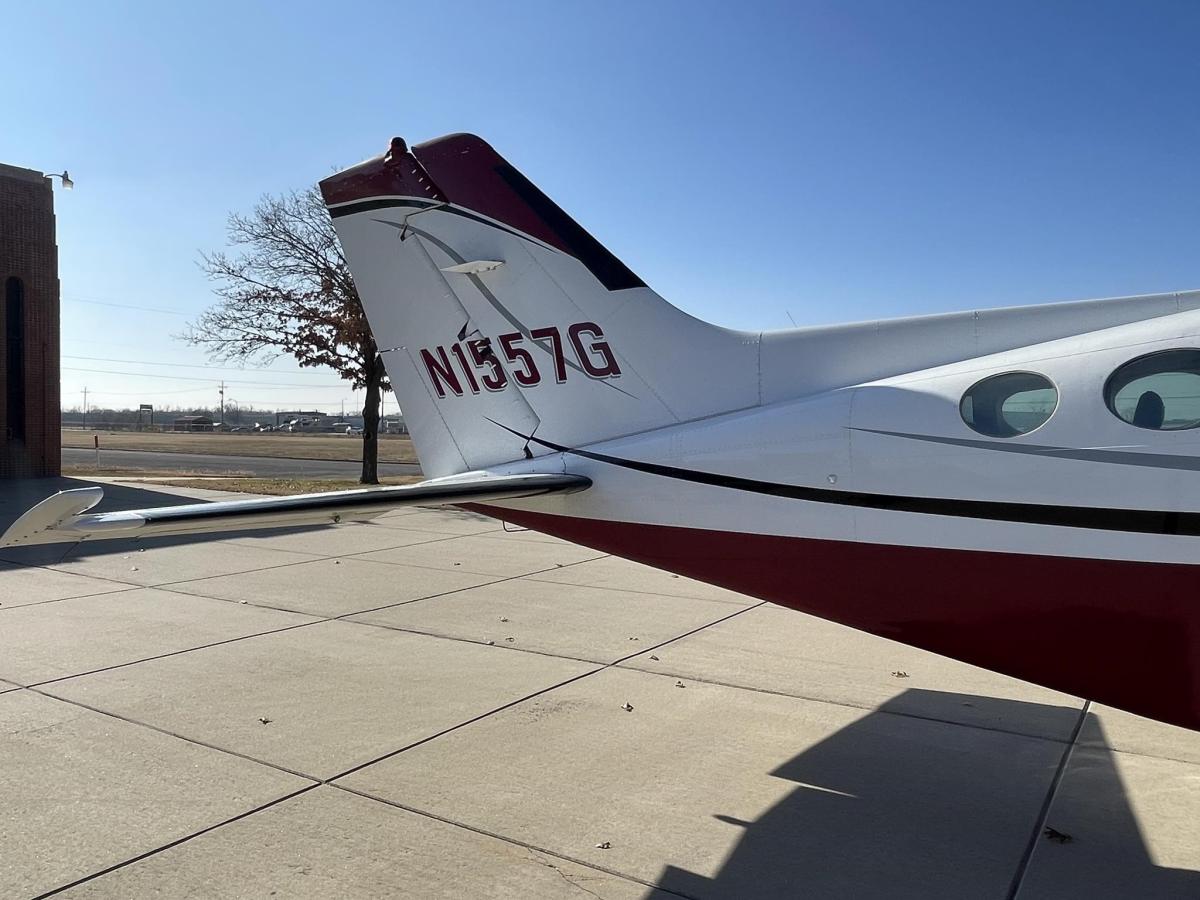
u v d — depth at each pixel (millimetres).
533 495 3977
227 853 3164
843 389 3660
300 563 9430
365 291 4758
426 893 2902
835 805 3590
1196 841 3271
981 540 3166
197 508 3027
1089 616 2984
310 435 72375
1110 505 2930
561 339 4352
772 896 2896
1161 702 2959
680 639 6254
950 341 3611
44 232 20188
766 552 3688
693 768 3969
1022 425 3146
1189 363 2889
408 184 4629
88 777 3830
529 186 4441
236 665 5543
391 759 4051
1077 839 3291
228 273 19219
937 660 5719
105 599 7527
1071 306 3430
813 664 5637
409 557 9859
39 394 20188
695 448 3885
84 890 2910
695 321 4129
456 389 4609
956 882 2982
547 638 6273
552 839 3291
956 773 3916
